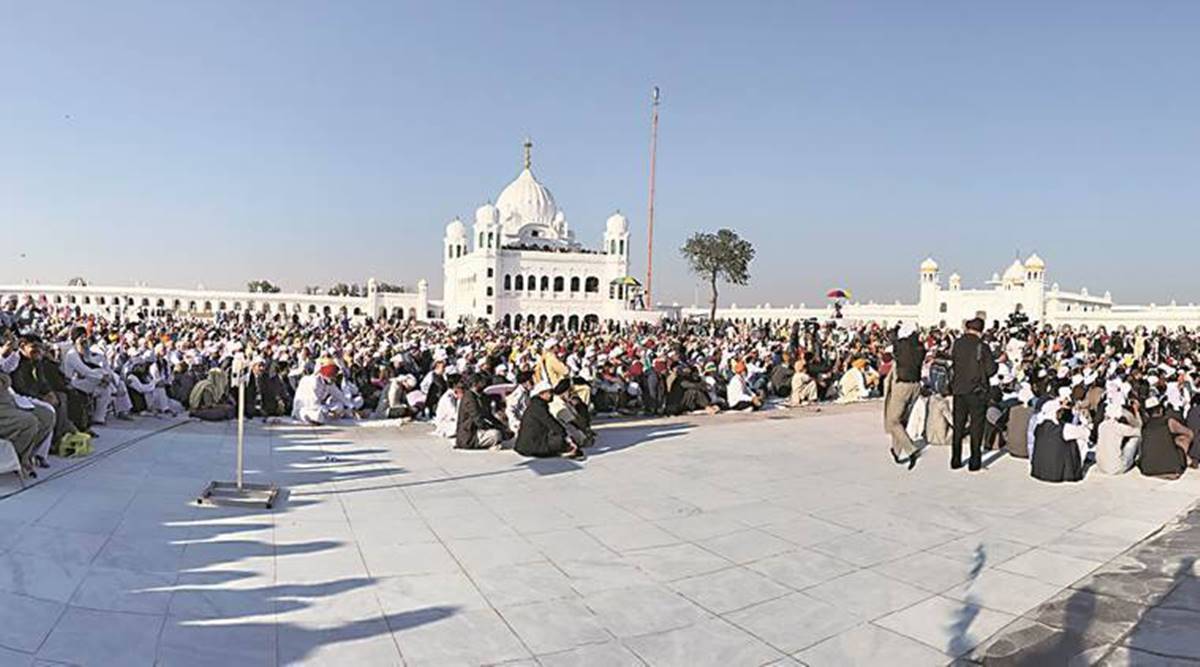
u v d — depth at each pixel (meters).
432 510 7.95
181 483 8.41
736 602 5.61
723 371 20.95
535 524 7.54
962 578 6.17
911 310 68.56
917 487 9.53
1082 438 9.83
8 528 6.17
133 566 5.75
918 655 4.77
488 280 87.31
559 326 79.62
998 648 4.86
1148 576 6.17
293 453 10.78
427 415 15.45
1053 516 8.13
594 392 16.81
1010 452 11.70
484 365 15.80
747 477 10.01
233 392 14.56
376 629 4.98
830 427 14.80
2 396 7.64
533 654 4.70
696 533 7.37
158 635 4.70
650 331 54.56
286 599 5.39
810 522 7.82
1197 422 11.33
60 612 4.84
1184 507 8.54
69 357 11.66
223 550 6.32
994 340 30.62
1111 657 4.70
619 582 5.98
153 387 14.09
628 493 8.98
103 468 8.73
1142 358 22.59
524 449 11.06
